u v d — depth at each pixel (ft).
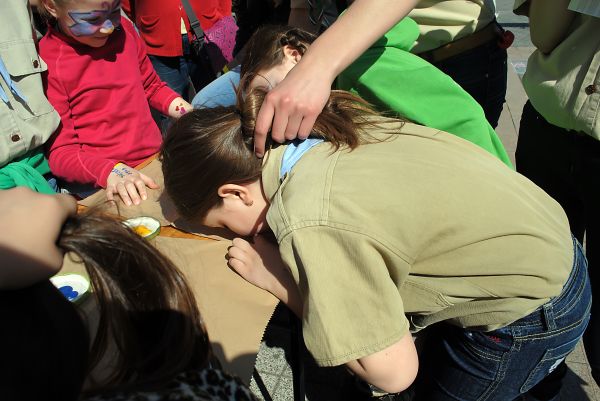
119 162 5.47
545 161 5.12
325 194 3.06
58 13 5.25
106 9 5.26
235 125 3.63
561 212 4.02
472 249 3.31
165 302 2.03
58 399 1.51
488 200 3.38
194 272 3.80
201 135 3.62
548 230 3.63
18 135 5.22
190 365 2.04
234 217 3.80
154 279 2.00
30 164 5.51
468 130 4.48
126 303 1.92
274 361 6.46
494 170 3.72
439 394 4.33
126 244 1.91
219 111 3.85
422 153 3.51
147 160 5.91
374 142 3.58
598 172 4.41
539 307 3.68
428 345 4.40
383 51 4.48
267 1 8.57
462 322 3.82
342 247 2.94
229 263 3.84
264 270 3.71
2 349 1.40
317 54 3.37
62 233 1.76
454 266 3.35
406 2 3.49
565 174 4.91
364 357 2.97
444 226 3.21
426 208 3.16
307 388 6.10
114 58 6.04
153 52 9.64
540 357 3.89
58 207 1.71
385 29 3.49
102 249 1.84
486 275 3.41
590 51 4.18
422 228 3.15
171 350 1.99
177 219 4.53
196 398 1.85
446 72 5.82
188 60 10.20
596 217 4.51
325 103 3.43
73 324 1.62
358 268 2.91
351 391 5.06
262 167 3.58
